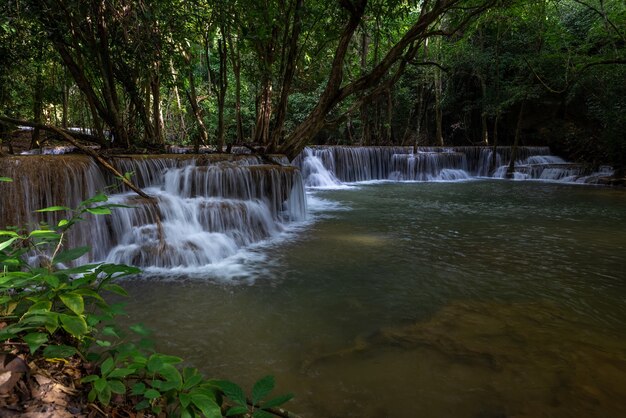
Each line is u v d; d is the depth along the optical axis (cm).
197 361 292
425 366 290
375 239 682
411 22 1892
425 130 2539
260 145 1278
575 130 1992
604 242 668
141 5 684
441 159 1842
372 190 1395
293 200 843
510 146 2039
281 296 424
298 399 249
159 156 736
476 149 2006
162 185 717
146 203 598
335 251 605
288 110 2105
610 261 559
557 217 890
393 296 426
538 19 1730
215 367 284
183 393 154
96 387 150
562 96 2033
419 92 2291
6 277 178
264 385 159
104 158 637
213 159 809
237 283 464
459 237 700
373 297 423
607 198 1188
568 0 1944
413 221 840
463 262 552
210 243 577
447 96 2302
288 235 711
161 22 839
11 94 1005
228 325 353
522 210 983
